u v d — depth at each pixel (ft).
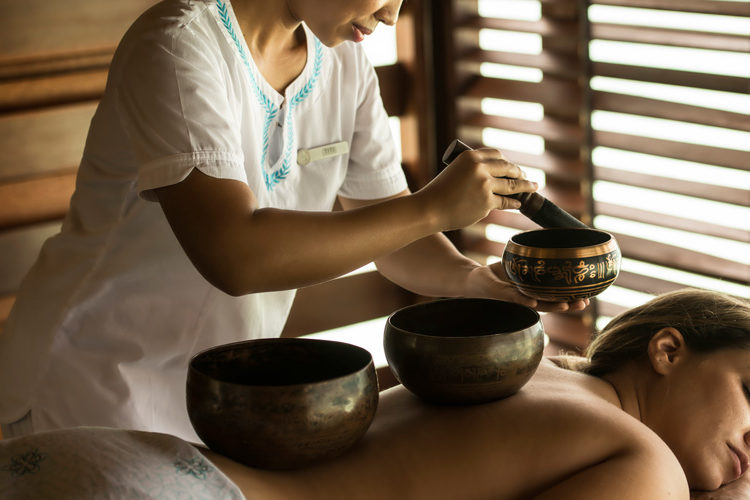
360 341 10.34
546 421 3.55
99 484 3.06
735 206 8.40
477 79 10.15
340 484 3.42
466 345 3.46
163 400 4.62
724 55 8.09
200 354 3.42
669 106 8.55
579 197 9.62
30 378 4.46
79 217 4.31
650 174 8.95
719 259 8.61
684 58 8.35
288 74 4.45
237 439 3.15
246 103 4.15
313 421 3.09
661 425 4.36
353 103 4.85
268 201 4.48
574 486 3.32
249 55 4.11
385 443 3.56
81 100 8.14
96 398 4.41
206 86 3.66
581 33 8.89
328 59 4.63
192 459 3.23
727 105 8.21
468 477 3.49
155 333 4.39
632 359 4.48
